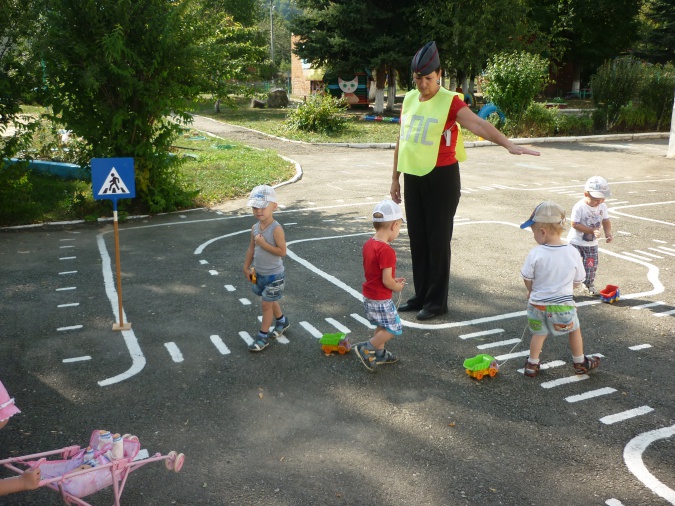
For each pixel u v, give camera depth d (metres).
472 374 5.29
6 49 11.43
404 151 6.56
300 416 4.74
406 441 4.38
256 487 3.87
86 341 6.18
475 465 4.09
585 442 4.36
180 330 6.44
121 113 11.84
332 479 3.95
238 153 21.08
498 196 13.96
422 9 31.42
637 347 5.96
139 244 10.07
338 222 11.52
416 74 6.33
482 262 8.80
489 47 31.92
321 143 24.47
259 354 5.87
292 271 8.44
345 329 6.47
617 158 20.81
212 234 10.70
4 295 7.55
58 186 14.70
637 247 9.59
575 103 43.38
